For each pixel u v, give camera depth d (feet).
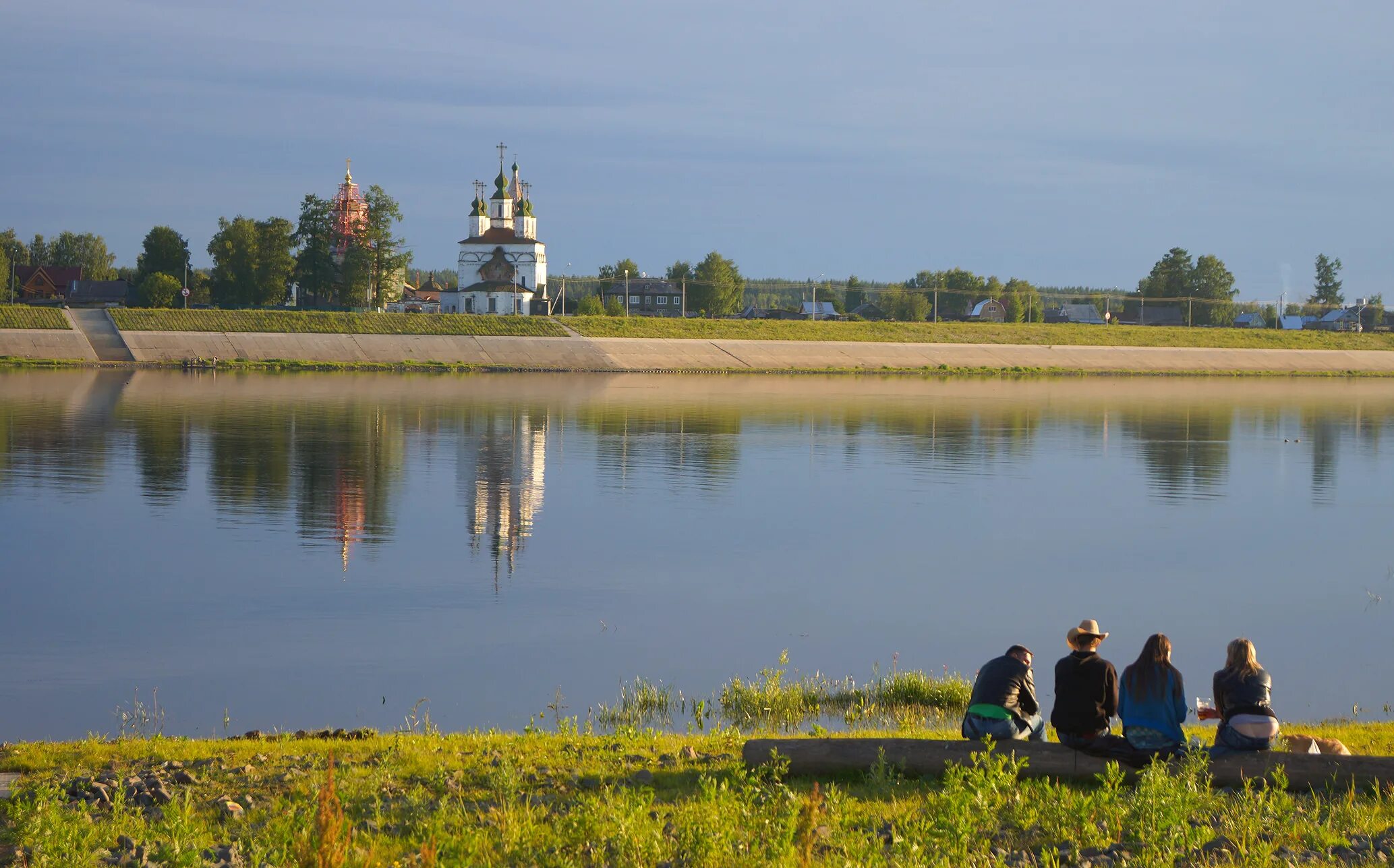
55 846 37.68
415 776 48.57
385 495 155.53
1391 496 171.94
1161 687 46.06
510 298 643.45
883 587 111.75
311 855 34.06
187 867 36.11
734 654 88.63
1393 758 45.11
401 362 424.05
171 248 639.76
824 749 47.78
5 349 392.68
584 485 168.86
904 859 36.32
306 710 73.46
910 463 199.00
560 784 47.26
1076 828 40.22
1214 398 366.02
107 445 195.11
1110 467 200.03
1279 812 40.65
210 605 99.91
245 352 422.41
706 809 39.24
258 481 163.53
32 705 73.87
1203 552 130.41
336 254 595.47
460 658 85.97
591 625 96.07
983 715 48.19
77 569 111.65
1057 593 110.63
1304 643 93.61
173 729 69.26
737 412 281.95
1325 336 629.10
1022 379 452.76
